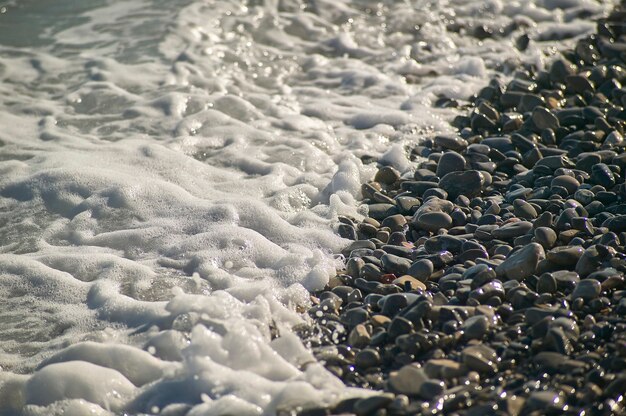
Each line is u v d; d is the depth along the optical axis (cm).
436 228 558
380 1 1027
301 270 520
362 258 525
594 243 509
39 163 657
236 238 553
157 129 724
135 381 427
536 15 993
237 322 444
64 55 866
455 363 403
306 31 943
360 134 721
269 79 834
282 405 385
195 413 386
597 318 438
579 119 692
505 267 485
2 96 780
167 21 938
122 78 815
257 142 707
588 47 839
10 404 421
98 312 483
